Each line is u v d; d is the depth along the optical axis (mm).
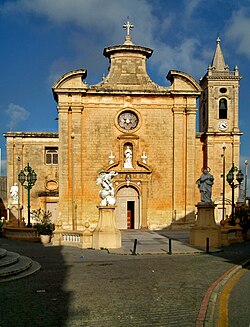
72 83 36406
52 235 24953
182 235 31594
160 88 37844
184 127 37562
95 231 22641
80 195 36000
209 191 24875
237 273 15031
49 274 14500
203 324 8688
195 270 15531
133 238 29172
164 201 37125
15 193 41375
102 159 36719
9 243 24922
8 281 13156
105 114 37000
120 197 37281
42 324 8797
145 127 37375
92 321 9000
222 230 25094
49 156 43812
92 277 13961
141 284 12820
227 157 44750
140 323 8852
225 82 48188
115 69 38219
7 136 43062
